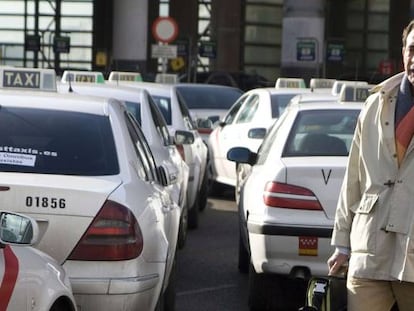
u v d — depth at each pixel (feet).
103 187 36.14
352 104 54.80
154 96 80.94
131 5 222.07
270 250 46.14
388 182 29.01
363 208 29.40
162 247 39.45
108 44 285.84
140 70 222.28
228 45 272.72
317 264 45.62
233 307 52.95
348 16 317.42
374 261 29.09
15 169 37.47
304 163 46.73
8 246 27.86
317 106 53.52
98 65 261.03
